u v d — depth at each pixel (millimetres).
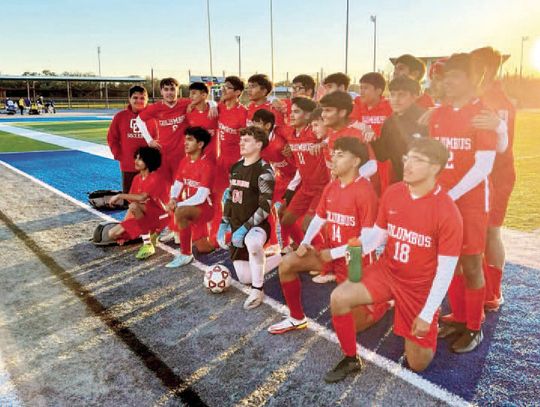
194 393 2727
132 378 2885
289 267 3273
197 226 5078
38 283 4406
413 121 3824
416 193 2713
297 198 4801
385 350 3164
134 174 6812
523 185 9008
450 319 3486
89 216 6895
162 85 5961
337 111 3951
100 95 61969
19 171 11117
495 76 3504
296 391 2730
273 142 5195
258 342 3299
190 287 4312
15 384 2838
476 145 3041
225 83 5625
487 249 3703
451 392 2691
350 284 2822
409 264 2768
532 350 3152
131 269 4781
